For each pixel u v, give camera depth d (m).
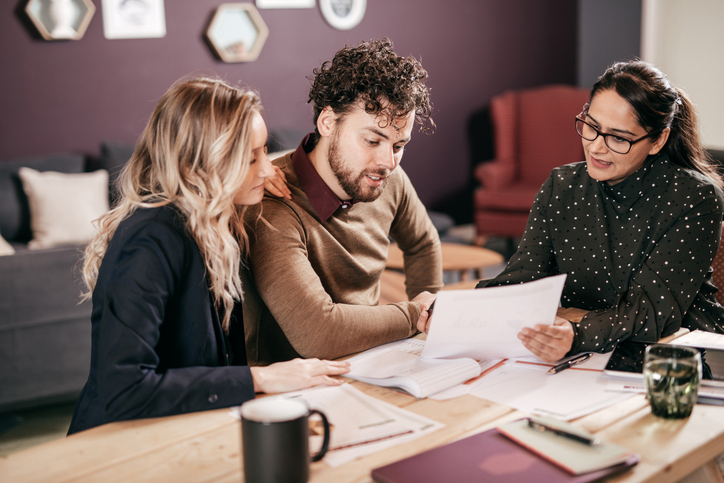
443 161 5.68
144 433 0.98
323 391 1.10
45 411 2.63
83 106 4.32
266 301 1.29
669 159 1.45
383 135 1.28
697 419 0.97
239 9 4.63
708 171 1.48
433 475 0.81
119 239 1.10
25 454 0.92
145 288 1.04
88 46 4.27
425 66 5.43
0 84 4.06
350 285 1.53
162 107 1.12
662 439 0.91
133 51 4.39
